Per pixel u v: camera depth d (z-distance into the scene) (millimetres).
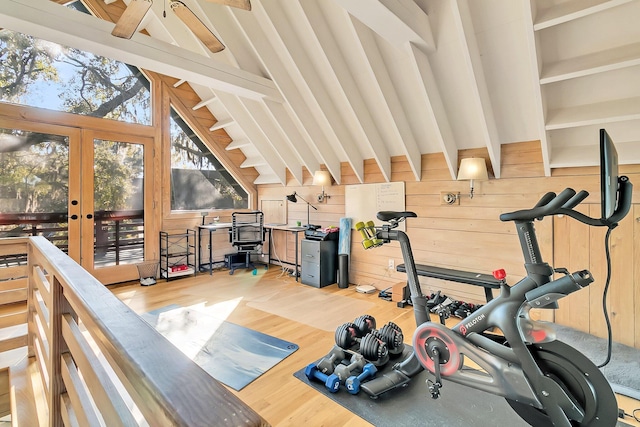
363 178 4328
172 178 4930
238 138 5363
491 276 3121
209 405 451
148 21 4148
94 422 994
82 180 4020
